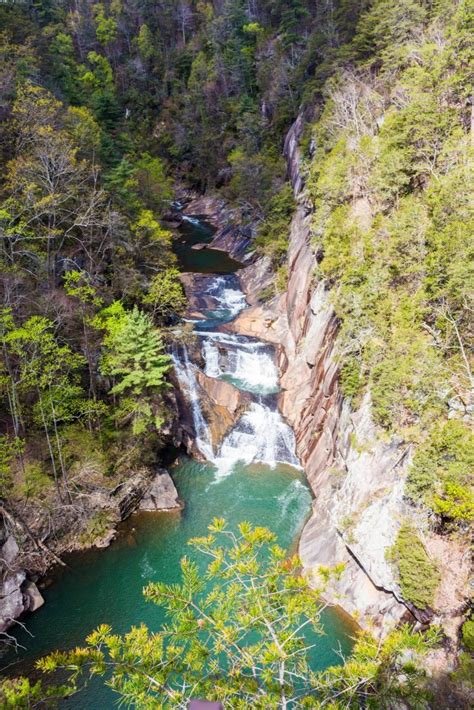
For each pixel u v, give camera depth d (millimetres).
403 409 23344
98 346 33500
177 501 30875
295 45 77125
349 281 30500
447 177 27547
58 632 22734
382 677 10672
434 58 35594
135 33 105938
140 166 61656
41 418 27578
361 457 25078
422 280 25500
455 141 30047
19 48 45719
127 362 31672
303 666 11164
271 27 88812
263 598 11570
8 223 31359
